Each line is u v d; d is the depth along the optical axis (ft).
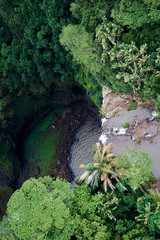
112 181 75.46
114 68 76.02
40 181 71.82
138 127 80.23
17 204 65.72
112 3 72.95
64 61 107.14
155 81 67.77
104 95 92.89
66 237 63.26
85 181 76.89
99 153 74.54
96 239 61.11
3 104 116.88
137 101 83.97
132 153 65.82
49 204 63.41
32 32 101.60
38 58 104.88
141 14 64.80
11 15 107.04
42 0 94.38
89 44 82.17
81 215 69.21
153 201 62.34
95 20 76.59
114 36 70.64
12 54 110.01
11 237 63.10
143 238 58.80
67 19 91.15
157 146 75.00
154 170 71.20
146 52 67.97
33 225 61.67
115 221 69.46
